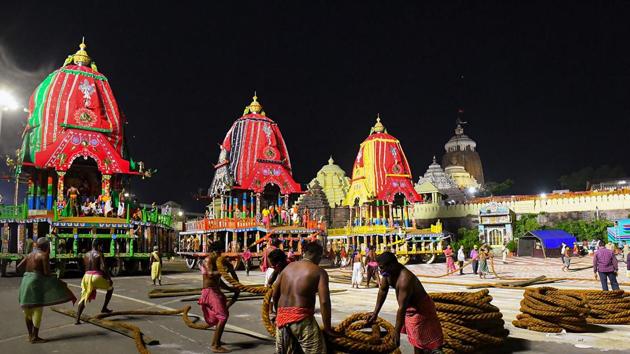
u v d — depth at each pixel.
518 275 21.67
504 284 15.92
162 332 8.43
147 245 24.30
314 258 5.12
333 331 5.14
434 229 35.12
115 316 10.07
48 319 9.76
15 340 7.82
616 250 34.59
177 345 7.46
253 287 6.84
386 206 41.47
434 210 50.16
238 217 32.19
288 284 4.89
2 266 21.20
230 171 32.41
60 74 25.52
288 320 4.76
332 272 24.61
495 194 80.06
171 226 29.78
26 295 7.55
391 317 9.96
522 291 14.61
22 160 23.61
